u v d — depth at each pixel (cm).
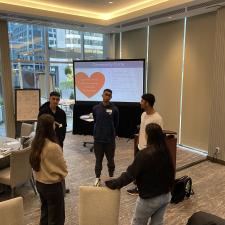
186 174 442
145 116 319
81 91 700
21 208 187
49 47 696
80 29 693
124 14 578
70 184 395
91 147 586
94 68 681
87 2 529
